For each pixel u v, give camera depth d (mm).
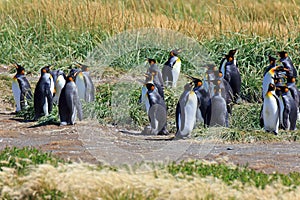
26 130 34062
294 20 57125
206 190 21000
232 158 28547
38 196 21906
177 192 20812
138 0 70812
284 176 24031
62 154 28094
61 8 57594
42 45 53000
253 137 32969
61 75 39188
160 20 56969
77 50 51469
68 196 21500
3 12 59438
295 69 44562
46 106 36875
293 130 35438
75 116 34969
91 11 56969
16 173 23266
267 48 49125
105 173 22078
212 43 50594
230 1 69938
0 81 45031
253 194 21125
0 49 52344
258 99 43656
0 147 29859
